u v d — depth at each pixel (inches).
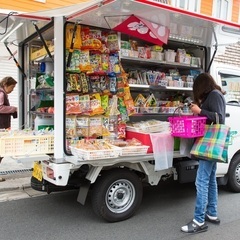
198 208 143.3
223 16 395.2
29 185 207.3
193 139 155.3
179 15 142.4
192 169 172.9
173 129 153.5
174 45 197.0
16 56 204.7
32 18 139.6
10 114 206.1
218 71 198.8
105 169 151.7
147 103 186.4
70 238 135.9
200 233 142.3
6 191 200.2
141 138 156.3
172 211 169.9
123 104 165.8
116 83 163.6
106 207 149.3
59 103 141.6
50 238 135.9
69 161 139.2
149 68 201.2
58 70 140.6
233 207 176.9
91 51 153.8
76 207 174.7
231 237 138.3
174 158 172.9
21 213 165.5
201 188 142.6
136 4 126.6
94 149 136.2
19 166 242.8
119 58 164.6
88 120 153.3
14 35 175.8
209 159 136.9
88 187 146.3
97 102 154.3
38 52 175.0
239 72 208.5
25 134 150.1
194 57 199.2
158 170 158.9
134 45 177.5
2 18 141.6
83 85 150.6
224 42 188.5
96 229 145.3
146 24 149.8
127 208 155.9
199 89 145.9
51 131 152.9
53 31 153.9
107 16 140.2
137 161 152.8
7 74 303.4
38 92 181.8
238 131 197.9
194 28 164.6
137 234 140.4
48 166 145.0
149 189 211.2
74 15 137.0
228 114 193.0
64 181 139.9
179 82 194.5
